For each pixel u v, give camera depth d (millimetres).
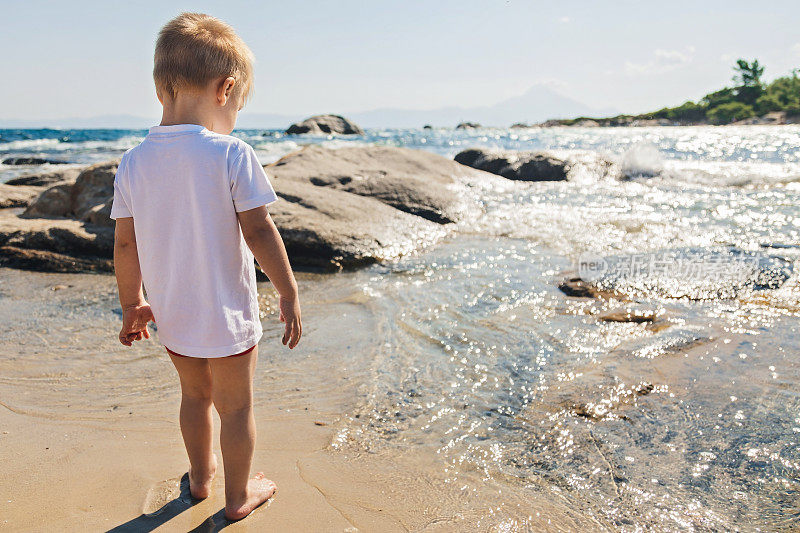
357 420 2250
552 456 1954
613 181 9891
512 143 28625
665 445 1980
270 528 1607
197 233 1584
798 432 2018
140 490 1789
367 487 1810
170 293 1616
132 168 1639
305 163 7488
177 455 2016
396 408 2338
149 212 1613
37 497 1731
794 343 2789
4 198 7910
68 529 1577
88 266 4777
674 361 2646
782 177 9234
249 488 1729
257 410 2340
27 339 3145
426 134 52969
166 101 1684
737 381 2418
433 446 2049
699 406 2229
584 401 2322
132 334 1834
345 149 8562
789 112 62781
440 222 6297
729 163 11938
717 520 1598
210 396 1791
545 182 9789
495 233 5785
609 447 1987
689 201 7285
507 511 1672
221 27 1693
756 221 5832
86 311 3643
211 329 1600
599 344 2906
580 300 3621
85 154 18797
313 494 1773
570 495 1739
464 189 8172
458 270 4473
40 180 9133
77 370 2744
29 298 3934
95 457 1980
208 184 1572
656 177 9984
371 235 5129
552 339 3002
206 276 1592
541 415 2240
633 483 1782
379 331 3203
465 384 2535
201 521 1636
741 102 73500
